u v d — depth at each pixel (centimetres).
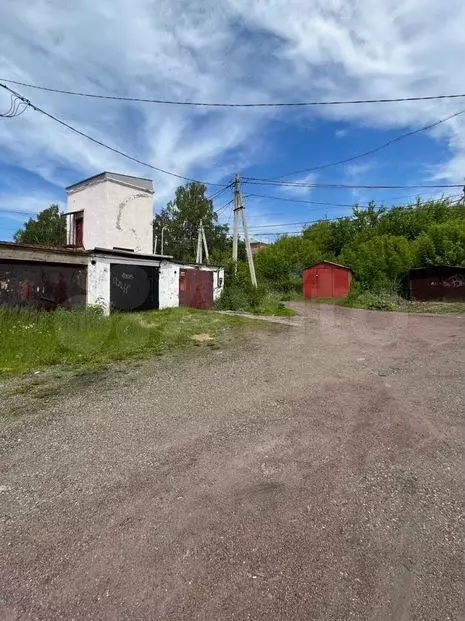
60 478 293
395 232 3269
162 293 1516
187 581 191
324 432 362
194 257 3878
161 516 243
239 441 348
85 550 214
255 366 638
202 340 902
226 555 207
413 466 296
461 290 2089
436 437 347
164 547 215
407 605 174
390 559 202
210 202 4150
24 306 1084
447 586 184
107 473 299
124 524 236
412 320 1353
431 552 206
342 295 2894
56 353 721
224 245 4103
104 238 1557
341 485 272
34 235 3584
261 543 216
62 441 360
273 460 311
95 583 191
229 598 180
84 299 1256
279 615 170
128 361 690
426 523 230
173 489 273
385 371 586
